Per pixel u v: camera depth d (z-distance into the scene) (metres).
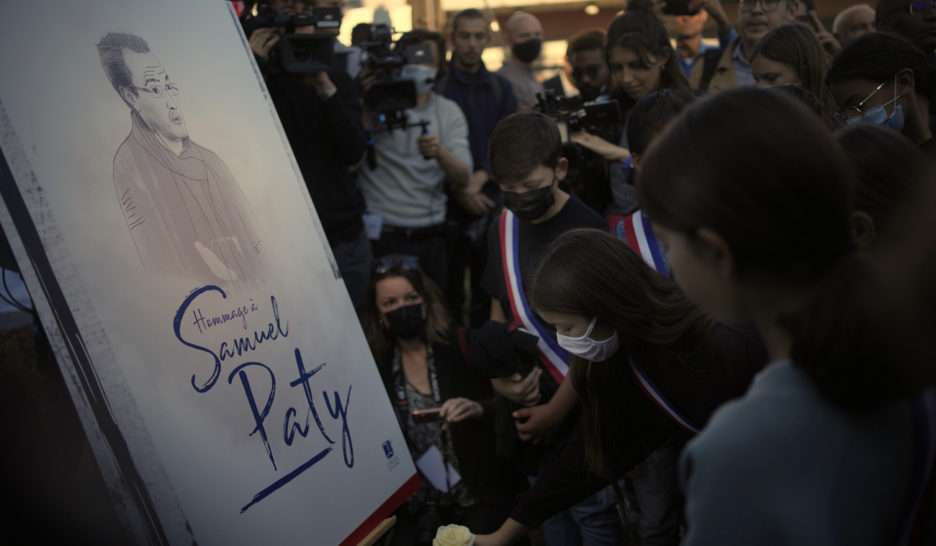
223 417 1.28
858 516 0.70
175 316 1.25
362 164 3.60
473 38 3.94
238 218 1.43
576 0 11.70
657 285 1.42
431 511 2.26
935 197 0.98
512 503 2.30
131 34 1.34
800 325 0.69
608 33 2.87
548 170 2.02
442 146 3.51
